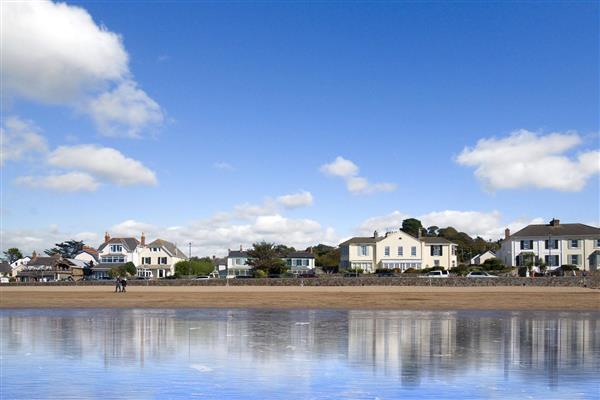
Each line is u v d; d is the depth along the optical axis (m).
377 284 78.62
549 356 24.92
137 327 35.44
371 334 32.03
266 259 105.62
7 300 58.75
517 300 55.47
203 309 49.34
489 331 33.41
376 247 105.31
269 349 26.83
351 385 19.73
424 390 19.03
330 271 115.25
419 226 152.38
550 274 86.94
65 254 183.25
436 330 33.88
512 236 100.56
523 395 18.45
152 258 132.25
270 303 54.16
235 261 127.81
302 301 55.78
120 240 134.00
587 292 64.31
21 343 28.67
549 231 98.56
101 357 24.80
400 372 21.70
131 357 24.77
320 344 28.28
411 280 77.81
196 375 21.23
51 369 22.31
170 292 69.00
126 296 62.94
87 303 55.34
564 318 41.12
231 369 22.27
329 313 45.19
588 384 19.84
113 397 18.27
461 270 93.62
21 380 20.47
